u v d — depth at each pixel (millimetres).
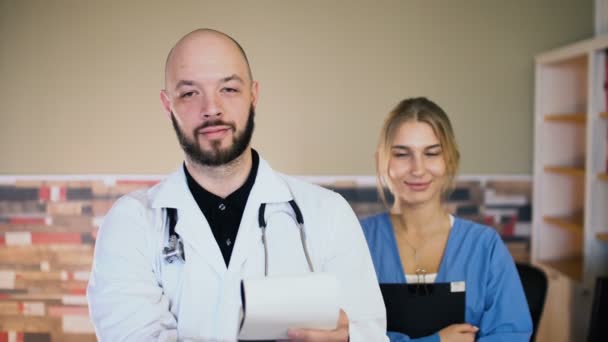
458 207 3383
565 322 2961
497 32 3336
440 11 3318
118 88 3277
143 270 1222
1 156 3279
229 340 1179
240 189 1286
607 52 2701
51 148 3287
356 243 1309
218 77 1168
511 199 3396
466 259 1759
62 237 3312
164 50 3271
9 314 3318
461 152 3371
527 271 2105
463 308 1719
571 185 3299
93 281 1237
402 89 3336
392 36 3312
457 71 3342
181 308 1214
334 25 3293
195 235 1242
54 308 3322
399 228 1849
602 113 2691
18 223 3299
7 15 3232
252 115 1247
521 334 1656
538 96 3262
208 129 1172
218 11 3262
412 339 1643
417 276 1766
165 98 1282
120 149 3297
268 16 3275
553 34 3346
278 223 1291
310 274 1116
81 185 3299
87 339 3332
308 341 1104
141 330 1167
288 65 3295
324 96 3312
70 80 3268
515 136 3379
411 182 1804
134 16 3254
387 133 1852
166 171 3314
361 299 1261
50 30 3246
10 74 3258
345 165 3338
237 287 1214
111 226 1251
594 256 2775
